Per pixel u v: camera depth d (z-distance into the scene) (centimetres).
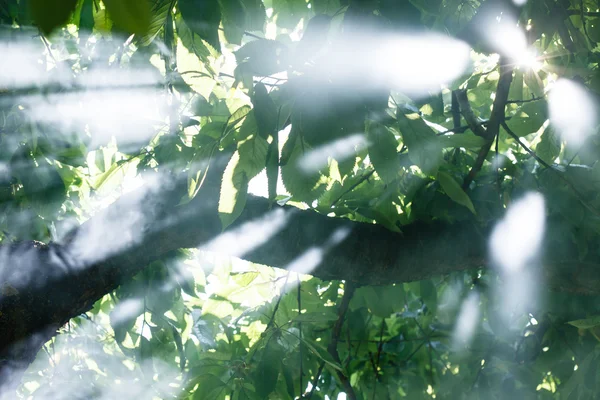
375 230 293
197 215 281
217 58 257
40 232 316
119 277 280
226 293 327
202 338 321
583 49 286
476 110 331
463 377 341
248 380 296
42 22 111
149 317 343
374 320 365
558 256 298
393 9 231
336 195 306
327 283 345
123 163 302
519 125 293
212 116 289
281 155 232
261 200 286
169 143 291
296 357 323
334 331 329
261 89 234
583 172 297
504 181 313
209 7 233
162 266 317
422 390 350
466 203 269
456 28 271
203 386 294
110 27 220
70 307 272
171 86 285
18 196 312
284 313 316
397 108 241
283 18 284
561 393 325
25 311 265
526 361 342
